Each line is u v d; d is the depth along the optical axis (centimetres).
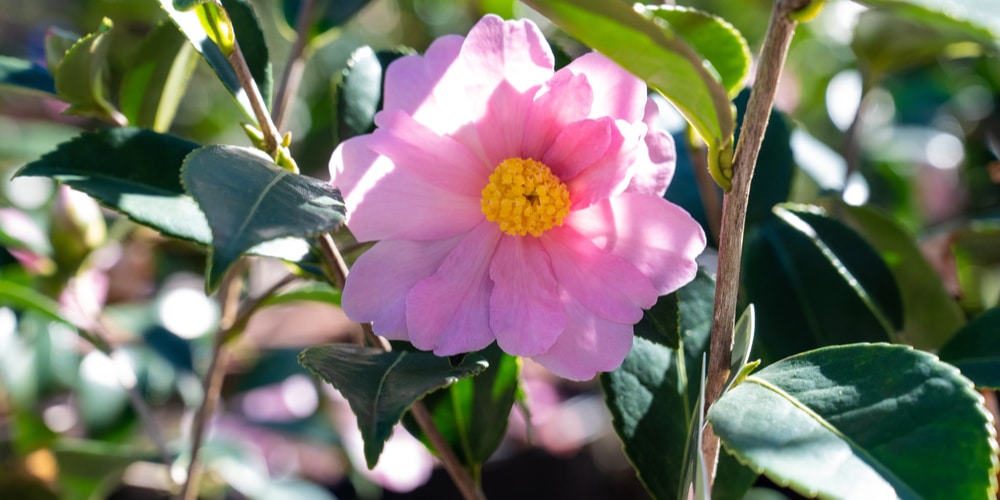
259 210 36
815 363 38
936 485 36
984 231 55
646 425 43
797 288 47
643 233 39
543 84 39
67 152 42
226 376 74
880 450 36
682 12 42
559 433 84
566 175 40
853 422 37
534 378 86
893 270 50
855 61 76
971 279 70
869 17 56
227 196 36
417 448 71
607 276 39
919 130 82
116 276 77
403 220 40
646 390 43
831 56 88
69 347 68
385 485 69
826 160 60
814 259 48
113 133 43
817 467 36
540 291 39
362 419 38
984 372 44
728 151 37
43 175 42
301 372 70
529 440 47
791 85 86
